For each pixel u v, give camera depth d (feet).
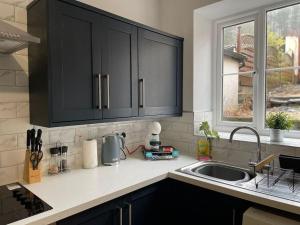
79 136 6.01
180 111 7.45
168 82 6.96
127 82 5.78
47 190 4.43
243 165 6.31
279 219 3.94
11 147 4.84
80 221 4.00
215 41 7.84
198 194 5.19
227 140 6.62
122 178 5.11
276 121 5.98
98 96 5.12
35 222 3.37
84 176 5.24
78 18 4.73
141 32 6.07
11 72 4.80
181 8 7.41
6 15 4.69
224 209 4.79
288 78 6.44
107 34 5.28
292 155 5.50
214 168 6.43
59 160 5.58
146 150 6.98
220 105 7.85
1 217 3.44
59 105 4.51
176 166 6.08
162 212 5.72
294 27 6.33
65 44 4.56
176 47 7.19
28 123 5.06
